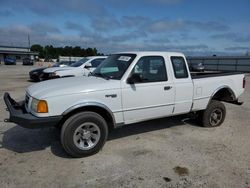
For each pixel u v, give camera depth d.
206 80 5.45
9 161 3.96
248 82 16.08
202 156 4.19
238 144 4.75
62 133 3.94
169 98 4.91
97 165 3.85
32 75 14.64
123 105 4.39
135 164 3.89
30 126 3.77
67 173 3.60
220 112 5.85
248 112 7.32
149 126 5.79
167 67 4.89
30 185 3.28
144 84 4.58
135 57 4.59
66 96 3.90
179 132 5.41
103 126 4.21
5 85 13.25
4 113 6.75
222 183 3.36
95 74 5.05
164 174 3.59
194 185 3.31
